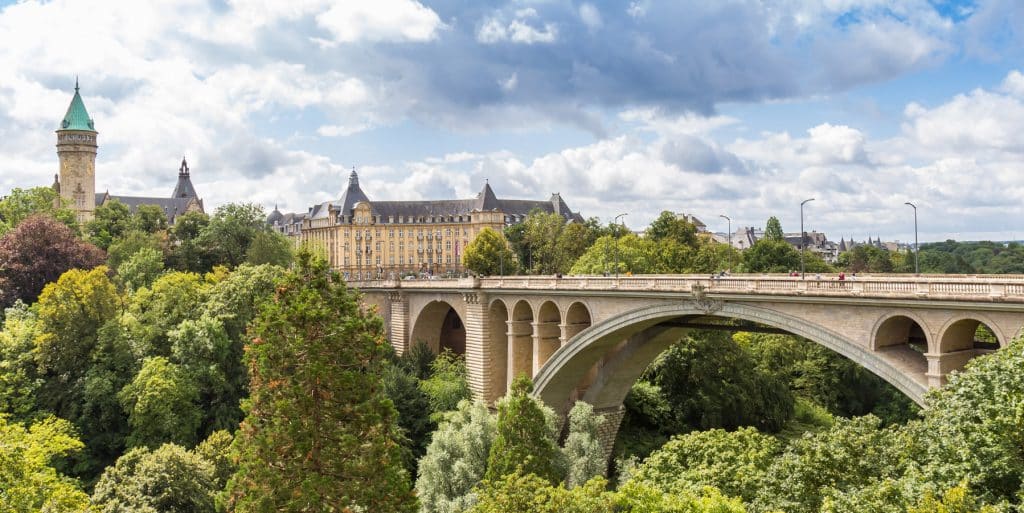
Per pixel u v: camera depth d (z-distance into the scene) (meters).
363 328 38.69
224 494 37.59
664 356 96.06
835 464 35.03
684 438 48.47
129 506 56.53
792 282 51.50
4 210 136.62
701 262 131.88
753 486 39.84
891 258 192.75
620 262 108.44
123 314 96.12
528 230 183.12
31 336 89.50
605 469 66.75
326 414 37.09
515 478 45.59
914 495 28.52
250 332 39.75
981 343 46.91
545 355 79.00
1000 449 27.67
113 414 83.75
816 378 107.19
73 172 179.88
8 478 45.47
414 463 80.94
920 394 43.44
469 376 89.56
